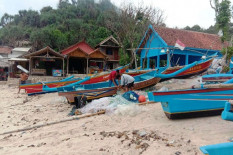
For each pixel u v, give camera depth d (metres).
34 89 14.37
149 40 21.36
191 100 6.29
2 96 15.71
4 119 8.79
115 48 34.84
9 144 5.68
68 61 29.58
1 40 65.25
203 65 13.48
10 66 33.06
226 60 14.09
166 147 4.52
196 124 5.82
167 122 6.19
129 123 6.48
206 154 2.08
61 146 5.12
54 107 10.44
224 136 4.82
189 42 19.39
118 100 8.62
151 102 8.70
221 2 14.45
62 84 14.98
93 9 66.88
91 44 41.44
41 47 38.66
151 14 21.84
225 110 4.10
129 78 9.92
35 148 5.13
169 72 13.41
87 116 7.73
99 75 13.27
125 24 22.72
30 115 9.10
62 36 40.91
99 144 5.03
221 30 15.02
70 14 66.19
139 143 4.86
